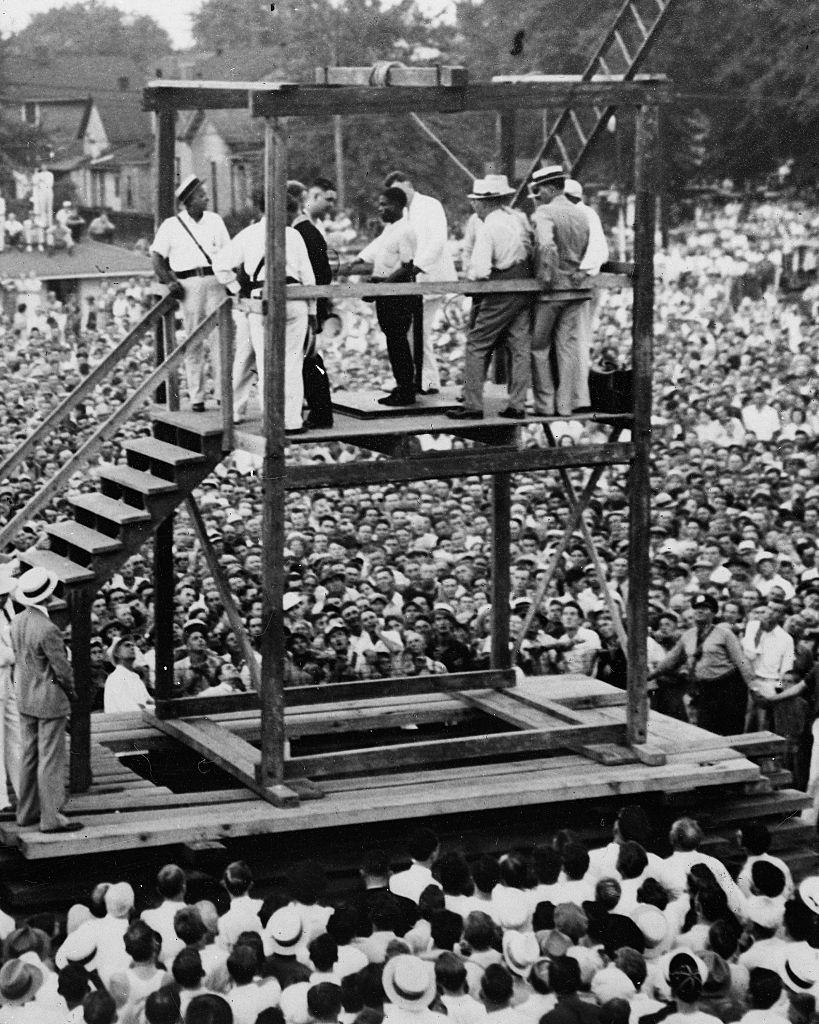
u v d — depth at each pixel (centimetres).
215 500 2481
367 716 1555
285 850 1328
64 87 9194
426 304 1533
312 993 845
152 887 1222
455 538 2230
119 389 3625
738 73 6938
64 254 6106
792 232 6406
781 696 1650
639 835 1127
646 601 1430
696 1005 901
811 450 2958
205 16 10675
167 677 1520
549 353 1405
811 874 1409
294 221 1347
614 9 7112
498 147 1644
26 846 1199
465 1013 877
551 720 1514
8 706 1291
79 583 1293
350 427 1348
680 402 3388
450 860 1020
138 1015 885
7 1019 866
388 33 7856
